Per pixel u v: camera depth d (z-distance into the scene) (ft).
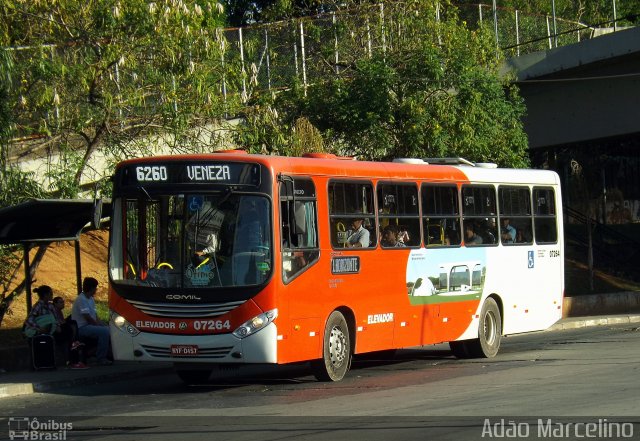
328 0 98.22
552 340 78.64
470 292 63.10
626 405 38.91
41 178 72.69
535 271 70.28
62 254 87.86
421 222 59.16
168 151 75.56
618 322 100.27
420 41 91.76
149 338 48.19
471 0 128.06
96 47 66.90
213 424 37.81
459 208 62.75
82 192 71.92
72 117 67.51
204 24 75.82
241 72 71.67
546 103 120.47
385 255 55.67
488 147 93.15
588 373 51.21
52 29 65.87
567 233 143.84
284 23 93.15
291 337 48.24
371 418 37.78
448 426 35.14
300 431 35.24
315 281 50.08
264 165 48.14
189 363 47.93
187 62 67.26
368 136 90.53
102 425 38.75
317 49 94.73
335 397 45.01
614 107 115.55
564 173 156.76
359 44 93.86
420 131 88.74
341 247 52.31
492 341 65.51
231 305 47.19
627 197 157.79
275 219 47.78
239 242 47.67
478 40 94.79
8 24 64.69
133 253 49.26
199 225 48.21
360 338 53.62
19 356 59.77
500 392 44.55
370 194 55.16
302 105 91.25
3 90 60.49
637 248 139.33
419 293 58.34
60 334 60.13
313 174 51.01
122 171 50.03
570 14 159.43
